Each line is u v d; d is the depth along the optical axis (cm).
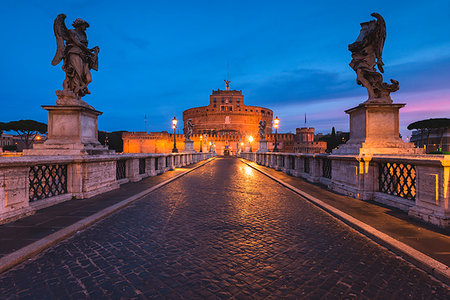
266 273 277
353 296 234
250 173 1587
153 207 598
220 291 241
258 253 330
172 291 241
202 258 315
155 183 996
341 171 767
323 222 474
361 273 277
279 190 871
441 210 417
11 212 451
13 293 236
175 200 687
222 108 11856
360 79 731
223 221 481
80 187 665
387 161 585
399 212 515
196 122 12344
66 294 235
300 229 432
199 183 1068
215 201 676
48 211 522
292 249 344
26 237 364
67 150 696
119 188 862
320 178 998
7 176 444
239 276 270
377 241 369
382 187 632
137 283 255
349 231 420
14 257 295
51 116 745
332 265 296
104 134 10325
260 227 443
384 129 703
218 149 9744
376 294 237
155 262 303
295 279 264
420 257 297
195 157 3025
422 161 448
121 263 300
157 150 9294
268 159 2105
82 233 406
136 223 464
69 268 286
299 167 1248
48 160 556
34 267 288
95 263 299
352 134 798
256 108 12294
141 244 361
